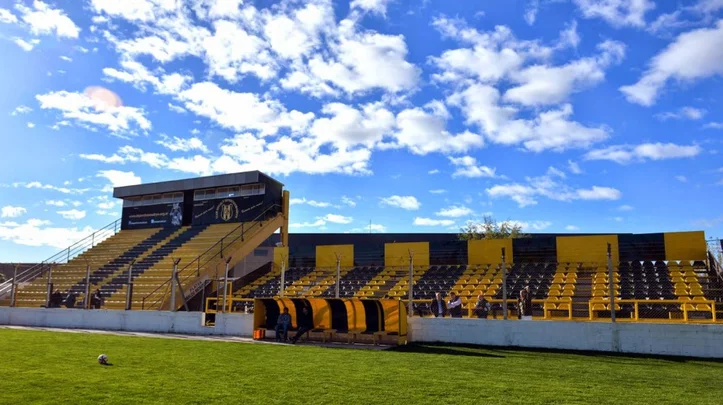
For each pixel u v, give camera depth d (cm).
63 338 1778
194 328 2098
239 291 2958
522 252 2800
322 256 3238
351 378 1066
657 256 2558
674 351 1467
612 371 1188
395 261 3056
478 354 1478
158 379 1029
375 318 1864
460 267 2892
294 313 2008
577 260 2684
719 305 1836
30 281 3192
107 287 2912
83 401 825
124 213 3966
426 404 837
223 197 3644
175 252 3256
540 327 1630
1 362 1205
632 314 1958
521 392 937
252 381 1023
